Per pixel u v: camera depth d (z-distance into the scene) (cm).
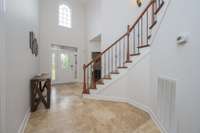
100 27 542
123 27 443
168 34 160
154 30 216
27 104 236
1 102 127
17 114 171
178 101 134
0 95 127
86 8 677
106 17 471
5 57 131
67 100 343
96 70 555
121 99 332
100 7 540
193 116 109
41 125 200
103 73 475
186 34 119
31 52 288
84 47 697
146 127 195
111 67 461
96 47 663
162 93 179
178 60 135
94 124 204
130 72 310
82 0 662
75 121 214
